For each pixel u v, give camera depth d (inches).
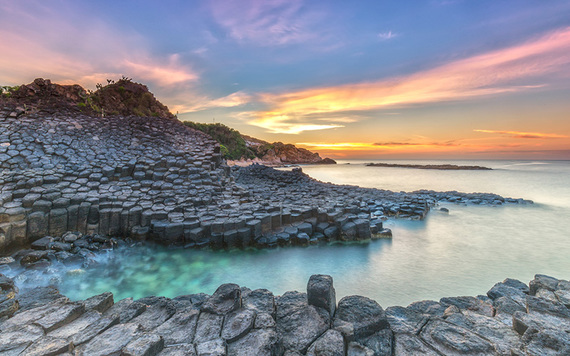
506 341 146.4
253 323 149.6
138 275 328.8
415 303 207.0
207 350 126.2
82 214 423.5
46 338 129.1
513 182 1424.7
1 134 612.1
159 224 412.2
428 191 948.6
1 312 156.3
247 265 360.2
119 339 132.0
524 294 209.8
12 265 326.0
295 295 195.3
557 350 127.8
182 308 178.5
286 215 477.1
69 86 1066.1
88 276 322.0
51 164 553.9
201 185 605.6
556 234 492.7
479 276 324.8
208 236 415.8
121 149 706.2
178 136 880.9
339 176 1907.0
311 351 134.6
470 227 540.7
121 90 1501.0
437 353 139.3
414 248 423.2
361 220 465.7
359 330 151.6
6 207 383.2
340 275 330.0
